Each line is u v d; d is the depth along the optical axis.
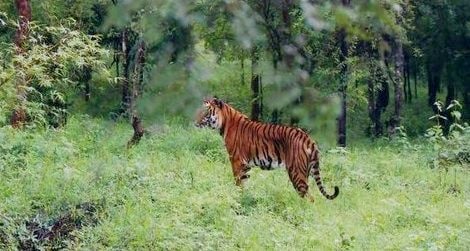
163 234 10.86
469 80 34.28
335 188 13.52
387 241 10.91
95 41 14.02
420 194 14.95
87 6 21.89
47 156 15.34
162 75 2.56
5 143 15.57
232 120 14.38
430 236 11.20
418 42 33.22
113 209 12.06
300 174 13.77
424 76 41.06
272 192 13.95
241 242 10.85
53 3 22.92
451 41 33.19
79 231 11.40
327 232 11.45
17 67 13.64
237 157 14.44
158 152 16.86
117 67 15.47
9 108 14.91
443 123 35.78
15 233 11.11
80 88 17.05
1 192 12.54
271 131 14.09
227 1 2.60
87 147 16.50
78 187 12.93
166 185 13.73
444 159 17.69
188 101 2.55
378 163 18.56
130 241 10.77
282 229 11.65
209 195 13.06
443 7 31.45
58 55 14.07
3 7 22.16
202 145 18.59
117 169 14.12
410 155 20.53
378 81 26.59
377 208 13.27
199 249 10.38
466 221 12.41
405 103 39.19
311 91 2.66
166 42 2.59
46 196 12.62
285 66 2.66
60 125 18.62
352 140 26.20
